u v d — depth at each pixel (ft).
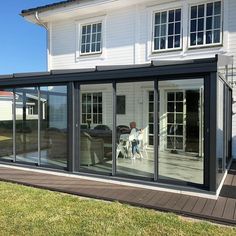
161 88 20.99
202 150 19.75
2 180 23.08
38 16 41.65
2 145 29.58
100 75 22.38
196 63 18.57
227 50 30.48
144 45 35.73
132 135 22.29
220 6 30.96
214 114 18.34
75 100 24.12
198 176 20.44
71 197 18.88
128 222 14.99
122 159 22.65
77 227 14.42
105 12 38.34
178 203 17.34
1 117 29.45
